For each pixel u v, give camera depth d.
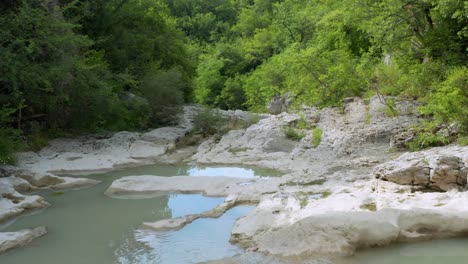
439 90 10.43
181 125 18.11
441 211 6.20
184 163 12.58
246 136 14.50
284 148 12.99
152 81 19.16
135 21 22.55
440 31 13.23
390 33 13.55
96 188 9.87
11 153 10.99
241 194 8.52
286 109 24.58
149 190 9.34
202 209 8.10
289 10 38.06
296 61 16.27
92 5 19.38
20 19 12.62
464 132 9.77
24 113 14.22
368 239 5.77
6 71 12.09
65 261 5.98
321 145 12.19
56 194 9.41
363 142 11.74
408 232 5.96
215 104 45.81
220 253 6.06
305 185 8.80
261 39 45.75
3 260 6.05
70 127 15.59
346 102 15.27
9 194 8.45
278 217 6.82
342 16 16.88
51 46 13.03
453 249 5.72
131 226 7.33
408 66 14.30
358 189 7.98
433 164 7.61
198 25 59.03
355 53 21.88
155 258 5.98
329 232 5.85
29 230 6.93
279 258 5.65
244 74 48.38
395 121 12.38
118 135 15.09
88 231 7.14
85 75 14.80
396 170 7.86
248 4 62.72
